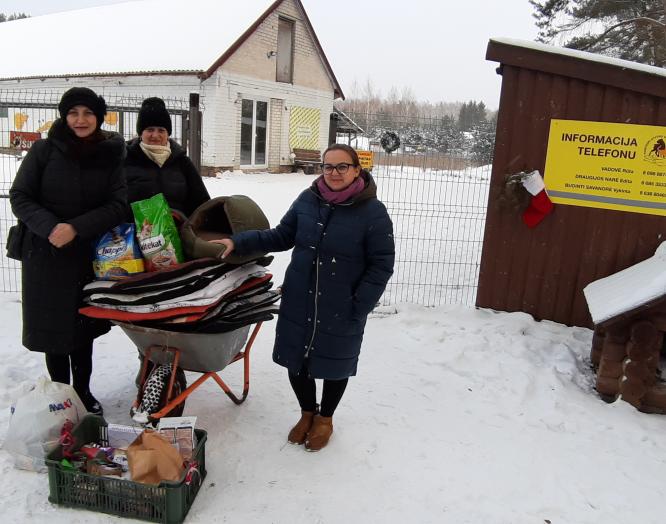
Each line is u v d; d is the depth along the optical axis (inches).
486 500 118.3
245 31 681.0
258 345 191.3
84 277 123.7
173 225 118.5
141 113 137.2
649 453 140.0
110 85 739.4
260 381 164.4
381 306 229.6
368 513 112.1
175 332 113.9
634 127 201.0
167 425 111.3
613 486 126.1
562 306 219.8
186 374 167.6
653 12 571.2
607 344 164.9
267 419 143.9
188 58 682.2
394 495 118.1
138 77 711.1
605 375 165.9
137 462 103.6
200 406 147.7
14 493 109.3
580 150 208.1
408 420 148.7
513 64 207.2
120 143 124.7
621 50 625.3
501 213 219.6
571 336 209.3
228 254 117.1
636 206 205.5
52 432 114.0
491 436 143.7
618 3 597.6
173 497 102.7
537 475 128.4
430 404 158.1
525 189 211.3
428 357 187.0
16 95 803.4
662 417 158.6
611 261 211.2
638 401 160.2
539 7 671.8
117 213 120.1
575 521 114.0
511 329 209.9
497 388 169.2
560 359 189.6
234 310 119.7
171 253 116.0
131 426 119.6
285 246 128.2
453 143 261.0
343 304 121.3
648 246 206.5
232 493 115.0
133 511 104.3
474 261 329.7
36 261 120.6
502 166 216.8
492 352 193.0
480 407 158.1
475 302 235.0
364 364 180.9
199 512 108.7
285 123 791.1
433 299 252.7
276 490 117.0
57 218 117.5
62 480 105.4
